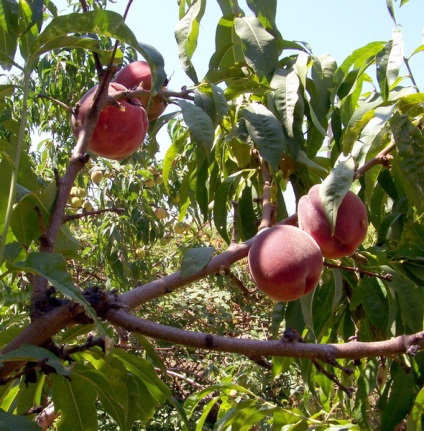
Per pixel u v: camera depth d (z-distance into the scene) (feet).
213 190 7.82
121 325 4.03
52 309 3.96
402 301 6.10
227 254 5.18
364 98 8.21
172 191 17.25
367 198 6.38
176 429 18.62
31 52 4.13
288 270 5.14
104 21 4.06
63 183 4.46
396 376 6.71
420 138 5.54
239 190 7.50
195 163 8.05
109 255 17.53
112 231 17.40
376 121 5.68
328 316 6.81
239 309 24.06
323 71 7.18
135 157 17.99
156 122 6.24
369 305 6.41
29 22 4.57
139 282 19.69
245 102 6.93
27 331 3.88
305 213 5.70
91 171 18.07
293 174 7.27
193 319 21.25
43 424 5.84
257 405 6.97
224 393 8.18
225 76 6.54
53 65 18.25
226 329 22.03
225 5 7.36
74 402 4.89
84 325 4.61
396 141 5.56
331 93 7.16
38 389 5.04
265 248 5.30
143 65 6.15
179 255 21.76
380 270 6.24
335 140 7.18
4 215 4.66
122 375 4.82
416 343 4.15
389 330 6.24
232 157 7.34
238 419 6.87
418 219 6.46
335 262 6.49
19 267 3.56
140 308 20.31
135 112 5.65
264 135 5.67
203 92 5.44
